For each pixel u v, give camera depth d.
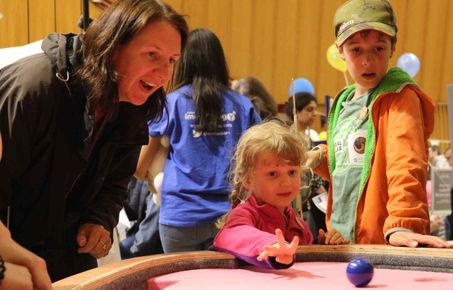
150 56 1.30
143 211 2.78
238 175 1.48
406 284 1.08
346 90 1.89
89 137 1.32
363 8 1.72
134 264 1.07
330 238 1.46
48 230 1.39
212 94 2.21
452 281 1.12
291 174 1.42
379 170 1.65
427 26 8.09
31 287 0.71
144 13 1.27
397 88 1.66
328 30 7.67
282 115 3.31
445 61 8.16
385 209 1.65
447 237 3.56
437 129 8.16
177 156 2.22
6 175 1.25
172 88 2.29
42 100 1.25
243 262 1.28
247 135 1.46
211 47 2.26
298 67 7.65
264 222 1.41
